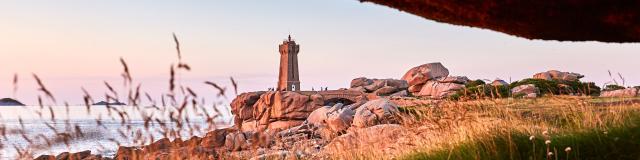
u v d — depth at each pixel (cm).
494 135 789
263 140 841
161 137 592
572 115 937
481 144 780
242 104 8769
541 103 1173
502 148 757
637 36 279
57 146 553
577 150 711
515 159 727
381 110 2405
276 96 7838
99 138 576
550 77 6562
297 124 7662
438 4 266
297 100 7762
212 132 617
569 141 745
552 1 258
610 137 726
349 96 8394
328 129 1391
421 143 894
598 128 795
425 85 8012
